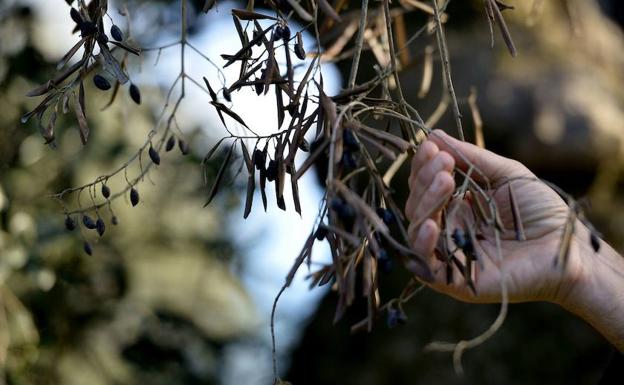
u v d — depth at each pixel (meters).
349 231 1.42
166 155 3.81
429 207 1.44
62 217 3.34
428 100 4.47
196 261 4.09
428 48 2.45
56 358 3.46
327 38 2.33
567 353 4.80
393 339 5.02
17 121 3.30
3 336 3.13
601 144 4.41
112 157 3.49
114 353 3.71
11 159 3.29
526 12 4.66
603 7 4.89
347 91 1.59
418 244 1.41
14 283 3.31
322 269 1.49
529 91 4.46
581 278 1.69
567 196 1.40
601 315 1.69
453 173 1.59
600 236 1.37
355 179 1.49
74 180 3.39
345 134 1.43
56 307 3.47
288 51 1.59
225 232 4.29
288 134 1.57
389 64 1.87
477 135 2.35
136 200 1.77
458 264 1.46
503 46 4.59
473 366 4.87
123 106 3.29
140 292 3.83
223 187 3.93
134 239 3.77
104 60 1.64
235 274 4.36
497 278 1.62
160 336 4.01
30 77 3.34
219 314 4.25
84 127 1.62
